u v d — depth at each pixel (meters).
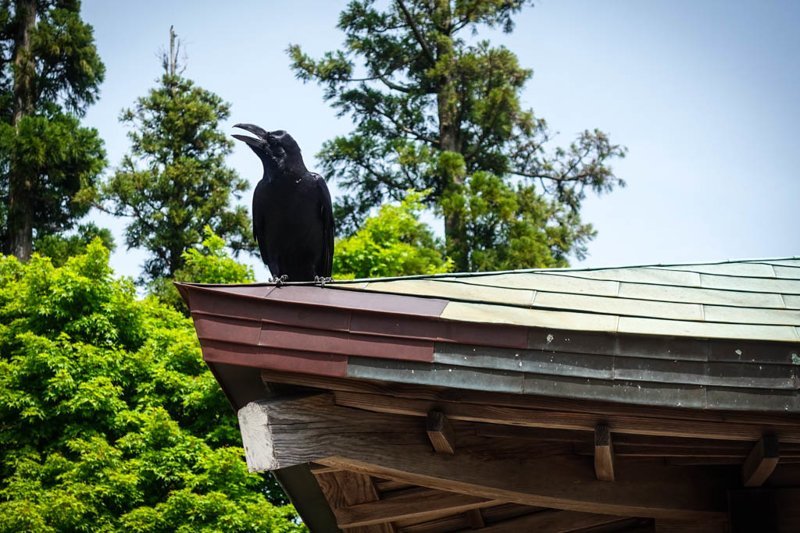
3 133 24.83
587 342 3.69
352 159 27.58
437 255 21.70
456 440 4.19
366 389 3.94
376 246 19.59
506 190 26.06
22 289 17.80
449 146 28.66
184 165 29.58
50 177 25.75
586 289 4.32
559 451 4.24
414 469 4.05
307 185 6.23
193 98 31.38
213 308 3.82
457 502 4.58
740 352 3.63
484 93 28.44
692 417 3.88
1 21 27.31
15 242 25.44
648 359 3.65
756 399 3.58
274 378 3.90
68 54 26.86
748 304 4.21
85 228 25.48
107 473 13.88
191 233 28.64
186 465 14.91
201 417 16.20
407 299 3.90
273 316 3.81
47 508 13.04
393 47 28.91
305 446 3.93
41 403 15.45
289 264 6.42
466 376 3.71
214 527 13.56
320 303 3.80
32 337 15.77
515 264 25.05
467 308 3.88
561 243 27.86
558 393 3.66
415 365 3.73
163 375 16.34
